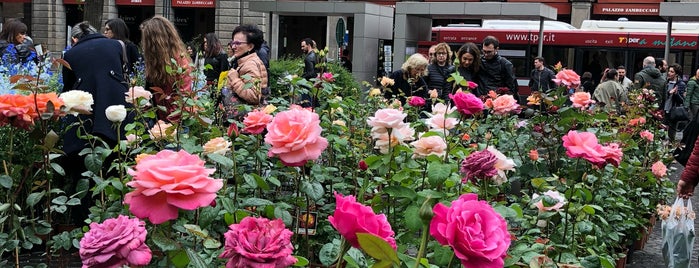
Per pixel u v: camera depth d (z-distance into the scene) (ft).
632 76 97.60
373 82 76.69
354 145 18.83
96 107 20.94
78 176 21.09
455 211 7.20
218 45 44.68
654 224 30.45
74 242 12.37
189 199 7.48
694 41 94.84
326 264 9.79
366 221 7.54
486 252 7.01
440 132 14.84
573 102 22.00
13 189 15.98
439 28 101.09
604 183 20.89
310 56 50.37
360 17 75.05
